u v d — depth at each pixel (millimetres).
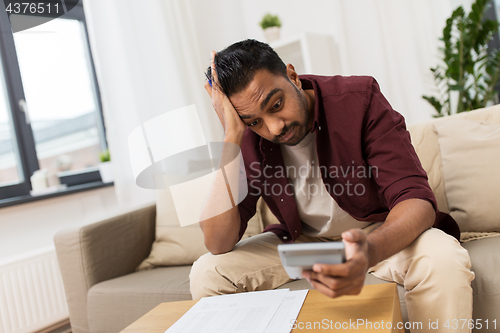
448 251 777
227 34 3221
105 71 2205
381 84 2863
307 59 2689
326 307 746
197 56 2650
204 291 1042
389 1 2836
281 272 1090
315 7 3121
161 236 1648
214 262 1060
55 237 1542
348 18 2928
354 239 625
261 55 923
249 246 1130
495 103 2789
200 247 1562
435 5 2764
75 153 2609
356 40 2916
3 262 1842
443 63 2775
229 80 927
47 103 2477
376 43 2844
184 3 2654
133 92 2295
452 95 2830
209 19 3072
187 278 1367
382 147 955
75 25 2623
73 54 2609
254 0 3355
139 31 2375
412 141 1397
